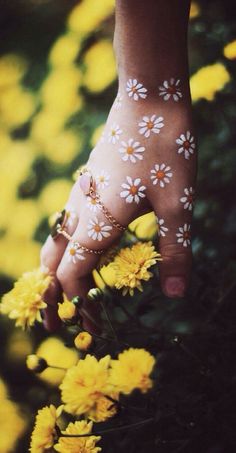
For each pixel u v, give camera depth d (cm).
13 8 120
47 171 101
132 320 65
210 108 92
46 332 90
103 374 54
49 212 95
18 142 102
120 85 60
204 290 67
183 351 65
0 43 117
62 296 66
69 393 55
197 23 99
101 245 60
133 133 59
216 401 61
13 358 90
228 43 90
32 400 83
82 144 101
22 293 61
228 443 60
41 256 65
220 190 89
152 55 57
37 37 116
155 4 56
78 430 58
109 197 59
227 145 91
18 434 81
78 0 117
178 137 59
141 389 54
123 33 57
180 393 61
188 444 61
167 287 60
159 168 58
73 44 102
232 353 64
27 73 112
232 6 100
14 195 98
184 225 59
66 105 100
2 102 106
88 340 58
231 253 82
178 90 59
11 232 95
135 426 60
